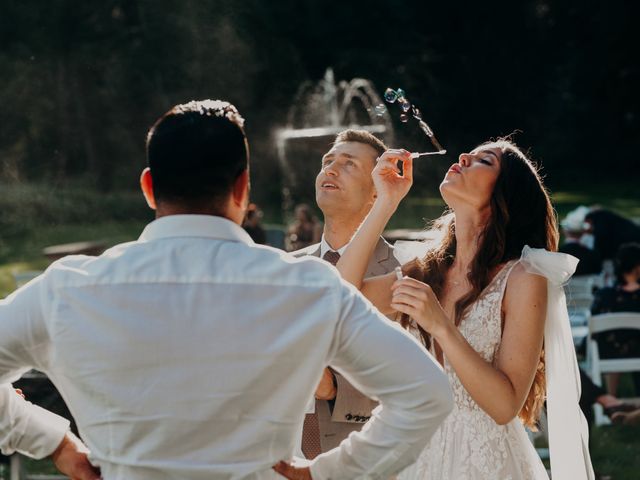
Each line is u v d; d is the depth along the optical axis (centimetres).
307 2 3039
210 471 179
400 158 278
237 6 2736
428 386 180
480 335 276
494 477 278
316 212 2497
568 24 3616
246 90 2720
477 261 280
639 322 666
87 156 2622
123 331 179
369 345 181
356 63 3105
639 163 3666
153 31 2653
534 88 3578
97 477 198
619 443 652
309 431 306
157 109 2648
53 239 2055
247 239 191
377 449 186
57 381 187
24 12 2558
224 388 179
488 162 285
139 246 187
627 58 3647
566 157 3672
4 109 2561
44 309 183
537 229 287
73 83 2614
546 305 274
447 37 3469
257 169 2702
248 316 180
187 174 187
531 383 266
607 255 1004
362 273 274
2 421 195
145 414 179
